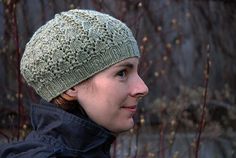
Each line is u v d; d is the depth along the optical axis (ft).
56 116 5.07
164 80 20.03
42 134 5.09
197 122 17.97
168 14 20.75
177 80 20.63
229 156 18.62
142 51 12.24
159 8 20.31
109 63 5.10
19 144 5.06
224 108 20.06
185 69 21.18
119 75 5.14
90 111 5.12
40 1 17.49
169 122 16.30
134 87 5.15
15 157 4.91
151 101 19.43
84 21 5.20
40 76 5.26
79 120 5.00
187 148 16.60
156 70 19.52
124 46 5.17
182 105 17.56
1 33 15.30
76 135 4.98
